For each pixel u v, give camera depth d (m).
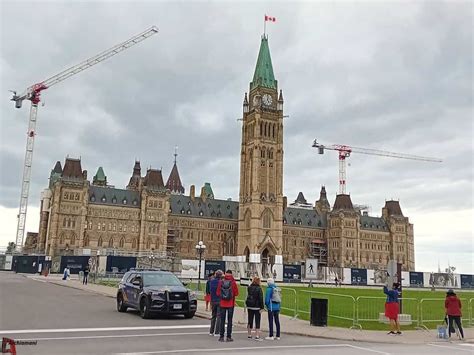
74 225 162.75
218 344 21.05
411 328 31.12
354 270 126.25
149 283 31.09
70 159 168.00
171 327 26.23
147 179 179.75
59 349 18.47
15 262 126.50
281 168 190.25
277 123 193.75
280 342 22.67
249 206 185.75
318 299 29.52
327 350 20.52
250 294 23.66
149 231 174.62
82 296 45.28
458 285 134.50
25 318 27.69
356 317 30.55
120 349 18.81
